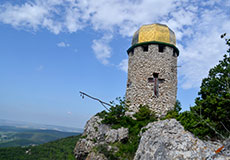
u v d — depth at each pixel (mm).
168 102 20031
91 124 20672
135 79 21312
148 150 12703
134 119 18703
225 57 13727
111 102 19562
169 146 11820
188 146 11359
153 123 15914
